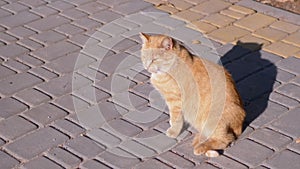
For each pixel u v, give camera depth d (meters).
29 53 2.37
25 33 2.50
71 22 2.58
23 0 2.76
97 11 2.66
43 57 2.35
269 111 2.06
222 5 2.71
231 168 1.83
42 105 2.09
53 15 2.63
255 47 2.41
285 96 2.13
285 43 2.43
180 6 2.70
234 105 1.92
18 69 2.28
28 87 2.18
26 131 1.97
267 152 1.88
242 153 1.88
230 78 1.98
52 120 2.02
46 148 1.90
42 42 2.44
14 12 2.65
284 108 2.07
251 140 1.93
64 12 2.66
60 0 2.76
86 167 1.83
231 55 2.36
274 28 2.54
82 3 2.73
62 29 2.53
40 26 2.55
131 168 1.83
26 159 1.86
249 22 2.58
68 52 2.38
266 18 2.61
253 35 2.49
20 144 1.92
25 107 2.08
